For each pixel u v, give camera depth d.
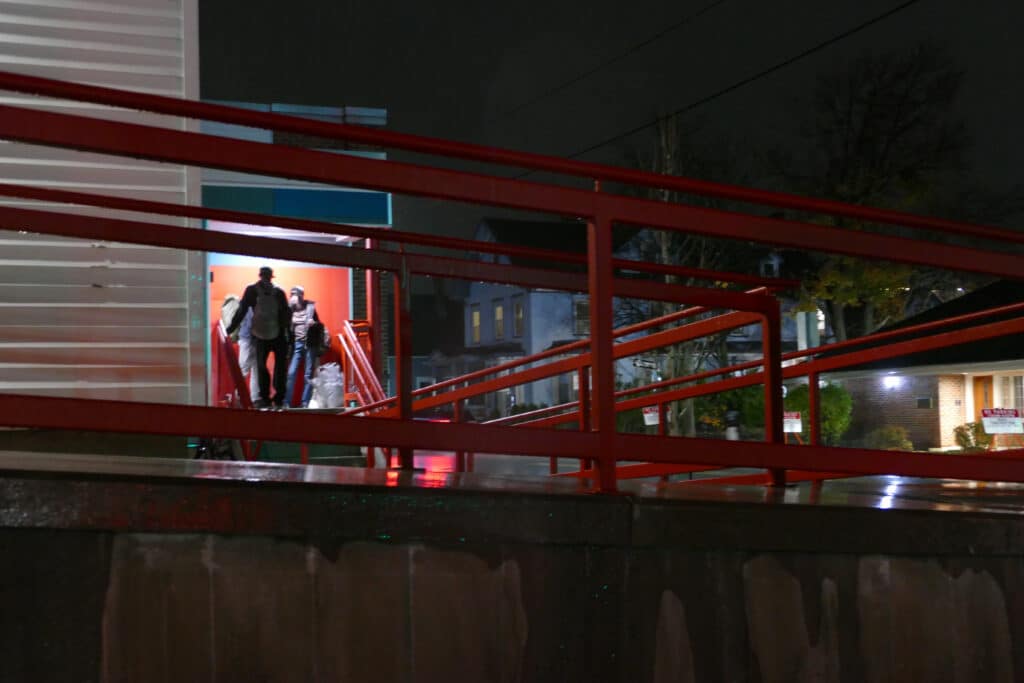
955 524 3.45
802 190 35.00
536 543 3.03
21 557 2.65
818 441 6.98
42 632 2.66
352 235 4.61
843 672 3.35
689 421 31.80
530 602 3.05
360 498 2.84
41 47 6.05
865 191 33.75
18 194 4.08
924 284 36.00
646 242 35.91
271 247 4.44
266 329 13.58
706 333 5.77
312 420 2.94
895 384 31.89
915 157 34.12
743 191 3.47
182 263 6.02
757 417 30.95
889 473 3.66
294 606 2.85
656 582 3.18
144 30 6.24
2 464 3.08
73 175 5.92
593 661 3.10
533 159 3.18
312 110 15.47
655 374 35.09
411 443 3.04
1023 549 3.52
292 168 2.88
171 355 5.97
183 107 2.82
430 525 2.90
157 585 2.75
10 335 5.67
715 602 3.24
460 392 7.70
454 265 4.87
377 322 17.25
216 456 8.05
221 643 2.79
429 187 3.03
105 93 2.76
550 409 8.57
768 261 37.97
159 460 3.90
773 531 3.26
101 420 2.73
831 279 34.06
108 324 5.87
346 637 2.88
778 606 3.31
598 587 3.12
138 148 2.74
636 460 3.28
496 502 2.97
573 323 53.16
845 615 3.37
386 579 2.93
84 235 4.14
